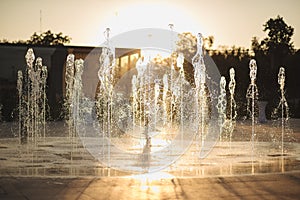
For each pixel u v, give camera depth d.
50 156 15.45
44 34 55.75
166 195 9.23
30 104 28.61
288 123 34.25
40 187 9.99
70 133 24.92
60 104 36.59
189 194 9.34
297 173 11.99
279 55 51.62
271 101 40.72
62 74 37.56
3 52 36.59
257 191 9.65
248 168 12.92
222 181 10.80
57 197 9.02
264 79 41.84
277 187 10.08
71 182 10.61
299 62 46.38
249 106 39.69
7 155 15.68
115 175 11.66
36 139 21.67
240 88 41.78
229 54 48.81
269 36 52.56
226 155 16.00
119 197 9.03
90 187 10.02
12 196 9.09
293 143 20.41
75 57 37.72
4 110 35.16
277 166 13.36
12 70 36.75
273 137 23.34
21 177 11.26
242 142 20.70
